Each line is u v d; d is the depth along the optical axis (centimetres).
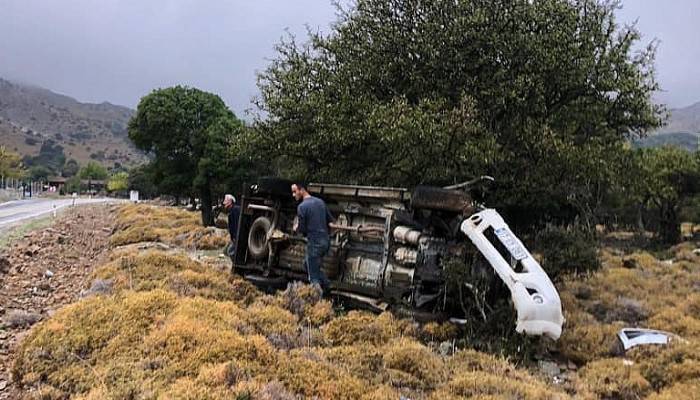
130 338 623
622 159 1509
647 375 654
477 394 550
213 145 2648
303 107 1463
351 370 588
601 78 1369
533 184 1327
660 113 1545
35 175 13275
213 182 2669
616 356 739
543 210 1641
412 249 846
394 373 592
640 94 1448
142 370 540
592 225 1814
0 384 576
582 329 811
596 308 984
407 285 830
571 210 1797
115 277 970
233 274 1088
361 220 954
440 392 555
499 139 1346
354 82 1504
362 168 1511
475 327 753
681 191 2720
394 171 1418
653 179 2547
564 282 1103
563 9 1326
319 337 714
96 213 3978
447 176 1254
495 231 779
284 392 492
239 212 1169
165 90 2983
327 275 941
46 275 1230
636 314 948
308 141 1465
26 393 540
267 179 1053
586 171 1329
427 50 1369
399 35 1464
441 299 811
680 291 1177
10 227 2266
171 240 1905
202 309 711
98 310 704
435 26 1388
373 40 1507
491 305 786
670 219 2784
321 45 1627
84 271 1326
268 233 1055
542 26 1337
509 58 1330
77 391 527
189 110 2897
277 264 1054
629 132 1614
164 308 711
